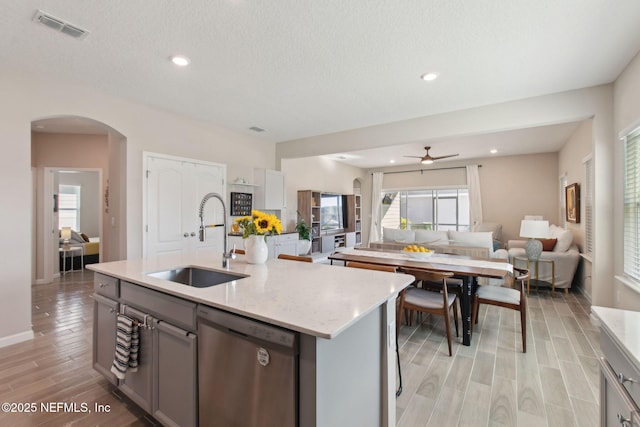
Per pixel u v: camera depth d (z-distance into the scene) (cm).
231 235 465
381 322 150
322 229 729
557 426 169
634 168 263
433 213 835
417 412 181
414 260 327
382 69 273
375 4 188
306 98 345
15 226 269
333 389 114
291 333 108
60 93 297
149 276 182
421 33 219
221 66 270
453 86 308
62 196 845
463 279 276
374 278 179
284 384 111
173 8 192
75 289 453
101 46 236
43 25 209
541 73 279
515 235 710
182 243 406
